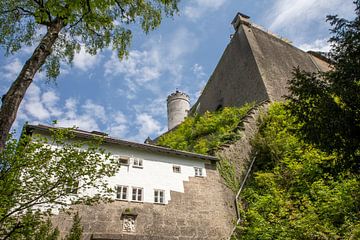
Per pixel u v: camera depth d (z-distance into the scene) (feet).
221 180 55.83
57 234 32.37
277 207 42.75
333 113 18.24
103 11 31.58
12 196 26.32
